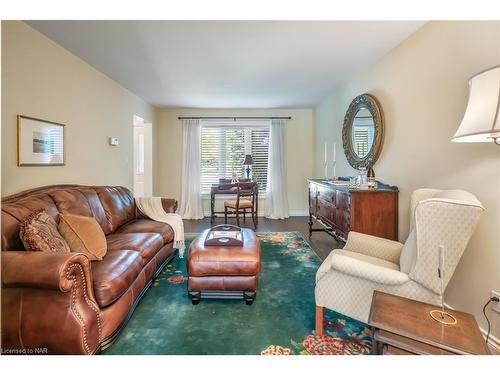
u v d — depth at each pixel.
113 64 3.08
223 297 2.07
